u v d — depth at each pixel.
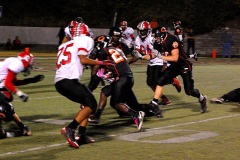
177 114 15.60
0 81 11.42
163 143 11.12
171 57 14.30
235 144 11.00
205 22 60.81
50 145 11.00
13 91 11.00
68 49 11.02
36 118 14.75
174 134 12.23
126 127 13.36
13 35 61.81
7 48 57.78
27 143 11.21
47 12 67.88
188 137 11.80
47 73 31.09
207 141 11.32
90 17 66.38
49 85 24.06
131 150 10.43
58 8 68.19
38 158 9.77
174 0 65.75
